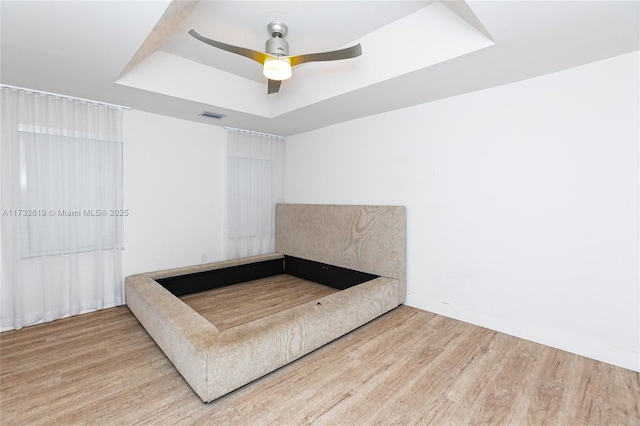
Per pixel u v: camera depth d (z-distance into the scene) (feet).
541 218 8.57
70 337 8.86
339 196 14.11
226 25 8.37
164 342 7.62
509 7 5.49
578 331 8.06
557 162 8.27
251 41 9.22
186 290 12.49
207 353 5.94
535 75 8.45
